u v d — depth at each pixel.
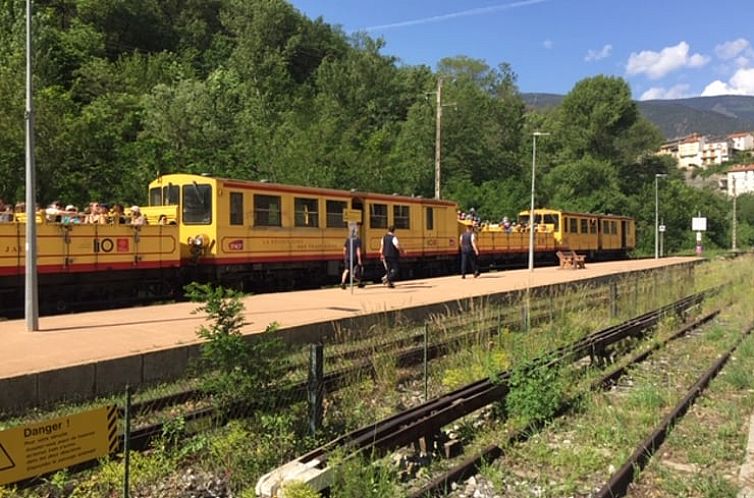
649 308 18.97
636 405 8.60
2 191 24.23
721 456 6.62
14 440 3.86
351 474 5.27
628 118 72.62
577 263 33.53
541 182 63.78
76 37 49.97
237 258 19.39
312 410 6.83
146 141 33.34
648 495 5.70
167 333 11.13
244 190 19.67
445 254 29.09
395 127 65.75
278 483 5.08
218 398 6.72
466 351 11.48
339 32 84.06
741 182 141.88
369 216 24.61
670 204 72.00
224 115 43.53
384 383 9.81
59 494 5.54
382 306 14.97
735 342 13.72
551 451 6.88
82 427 4.19
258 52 69.19
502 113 67.00
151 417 7.81
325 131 40.84
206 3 77.06
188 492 5.75
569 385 8.99
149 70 53.03
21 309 14.88
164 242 17.70
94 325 12.12
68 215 15.73
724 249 79.88
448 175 57.16
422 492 5.62
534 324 14.10
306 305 15.45
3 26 37.97
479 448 6.96
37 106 25.30
